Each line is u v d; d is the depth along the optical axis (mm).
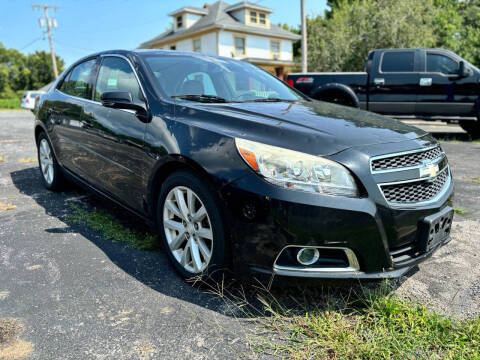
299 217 1837
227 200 1986
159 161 2377
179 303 2104
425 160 2174
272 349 1743
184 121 2352
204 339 1810
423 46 17109
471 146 7316
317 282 1930
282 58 30156
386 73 8109
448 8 23297
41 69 73812
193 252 2271
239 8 27391
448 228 2303
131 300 2125
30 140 8953
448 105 7824
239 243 1987
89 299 2133
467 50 19047
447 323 1874
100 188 3260
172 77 2898
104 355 1691
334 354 1697
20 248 2789
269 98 3139
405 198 2037
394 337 1775
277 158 1913
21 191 4352
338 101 8562
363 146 2029
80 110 3426
